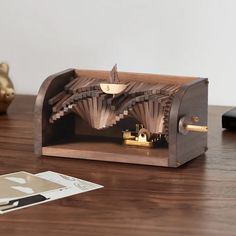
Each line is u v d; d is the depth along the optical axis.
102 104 1.30
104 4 1.91
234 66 1.83
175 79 1.32
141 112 1.27
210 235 0.91
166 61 1.88
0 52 2.04
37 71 2.02
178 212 1.00
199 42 1.85
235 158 1.32
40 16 1.98
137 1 1.88
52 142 1.36
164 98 1.24
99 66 1.95
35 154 1.33
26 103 1.86
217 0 1.81
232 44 1.82
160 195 1.08
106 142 1.37
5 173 1.20
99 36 1.93
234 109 1.63
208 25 1.83
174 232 0.92
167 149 1.31
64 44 1.97
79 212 1.00
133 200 1.06
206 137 1.36
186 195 1.08
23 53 2.02
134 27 1.90
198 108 1.30
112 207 1.02
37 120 1.32
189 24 1.85
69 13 1.95
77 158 1.31
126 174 1.20
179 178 1.18
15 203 1.04
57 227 0.94
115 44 1.92
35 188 1.11
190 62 1.87
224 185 1.14
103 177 1.18
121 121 1.39
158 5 1.86
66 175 1.19
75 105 1.31
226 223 0.96
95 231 0.92
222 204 1.04
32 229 0.93
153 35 1.88
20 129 1.55
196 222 0.96
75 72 1.41
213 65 1.85
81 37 1.95
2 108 1.71
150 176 1.19
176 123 1.22
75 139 1.39
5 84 1.69
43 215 0.99
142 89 1.29
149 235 0.91
